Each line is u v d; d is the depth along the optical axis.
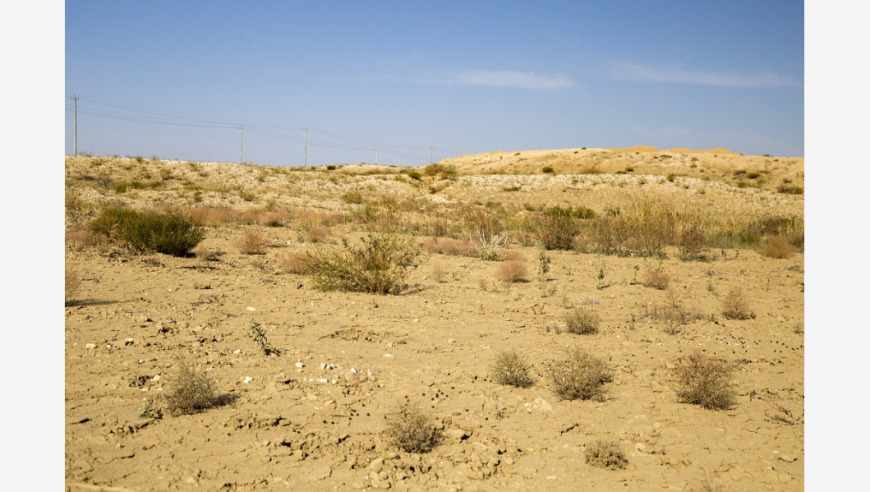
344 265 11.68
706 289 13.56
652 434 5.06
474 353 7.48
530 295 11.99
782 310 11.31
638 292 12.82
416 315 9.60
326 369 6.50
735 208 44.69
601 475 4.27
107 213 15.93
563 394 5.96
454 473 4.20
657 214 26.05
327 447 4.53
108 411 4.92
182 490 3.75
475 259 18.06
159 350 6.72
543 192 51.22
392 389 5.97
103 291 9.70
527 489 4.02
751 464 4.50
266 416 5.04
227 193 38.06
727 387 6.02
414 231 25.64
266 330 8.04
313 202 38.22
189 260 14.60
